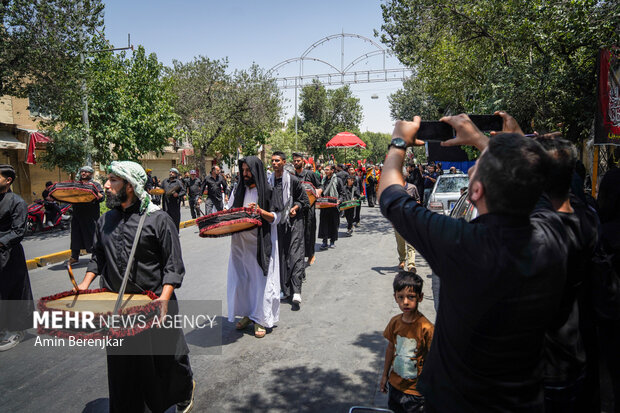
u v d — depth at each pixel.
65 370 4.28
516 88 9.83
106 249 2.90
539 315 1.30
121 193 2.85
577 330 1.78
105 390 3.88
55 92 13.54
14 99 19.06
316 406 3.52
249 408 3.51
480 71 13.19
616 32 8.48
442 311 1.48
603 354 2.17
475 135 1.59
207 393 3.75
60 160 15.73
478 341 1.34
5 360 4.51
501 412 1.36
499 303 1.29
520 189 1.25
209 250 10.48
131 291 2.89
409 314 2.91
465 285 1.33
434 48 14.24
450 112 20.06
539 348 1.37
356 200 12.27
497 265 1.27
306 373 4.08
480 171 1.35
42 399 3.72
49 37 12.85
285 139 45.94
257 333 4.95
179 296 6.62
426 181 17.61
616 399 2.14
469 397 1.39
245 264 4.95
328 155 56.22
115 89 18.23
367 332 5.04
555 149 1.73
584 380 1.83
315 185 9.89
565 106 9.70
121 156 19.02
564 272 1.35
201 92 27.77
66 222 14.62
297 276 5.98
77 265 9.07
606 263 1.96
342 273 7.83
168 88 21.75
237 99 27.86
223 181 14.59
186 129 27.56
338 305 6.03
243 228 4.62
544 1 9.27
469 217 3.98
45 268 8.92
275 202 4.92
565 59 9.83
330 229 10.27
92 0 13.81
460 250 1.32
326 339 4.86
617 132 7.29
